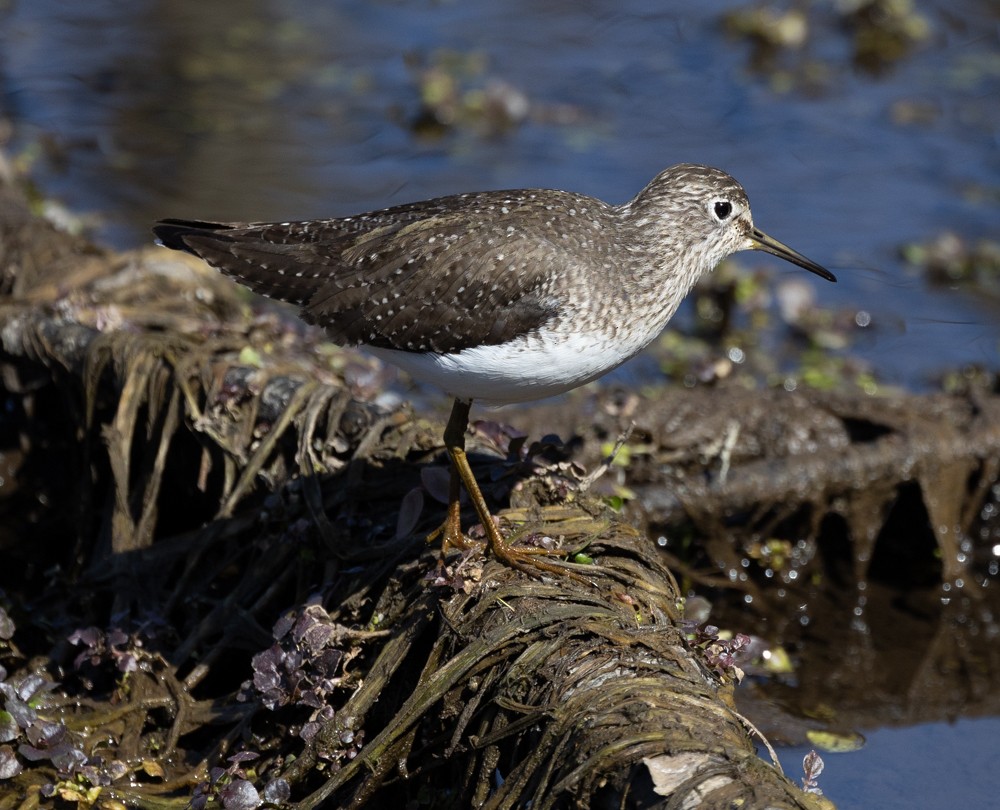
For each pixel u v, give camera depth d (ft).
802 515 40.98
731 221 34.88
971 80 68.85
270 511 33.27
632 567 29.84
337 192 57.36
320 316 32.35
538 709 24.95
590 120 64.49
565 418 42.14
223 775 29.04
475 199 32.78
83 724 31.40
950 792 31.73
